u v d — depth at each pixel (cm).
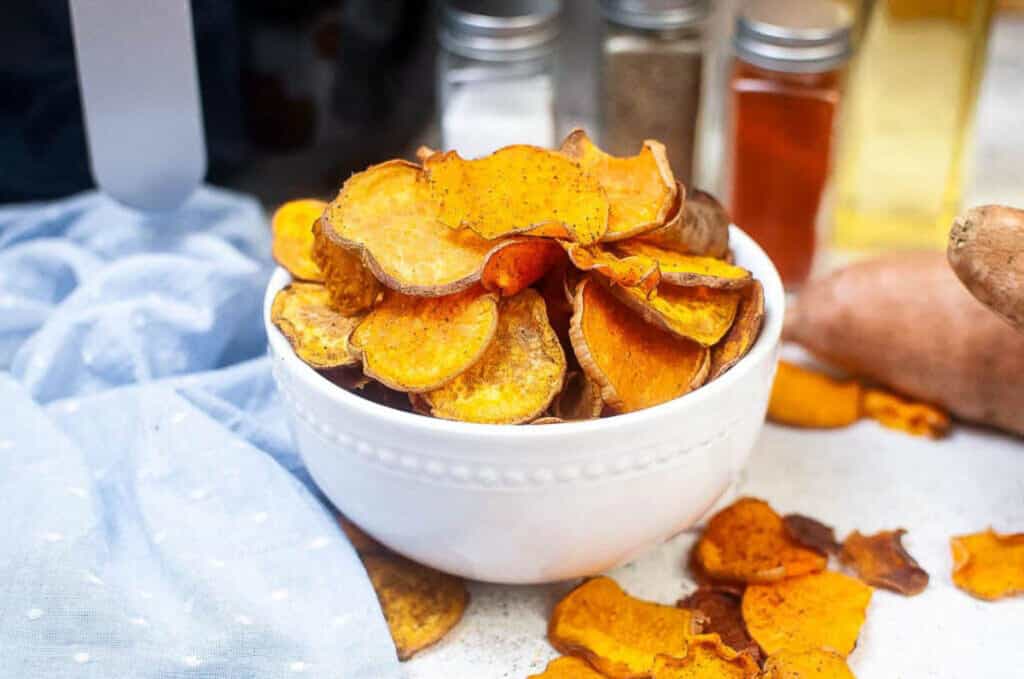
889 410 66
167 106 66
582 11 83
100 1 64
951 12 73
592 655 56
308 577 56
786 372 66
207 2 69
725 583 59
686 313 55
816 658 55
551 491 53
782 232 74
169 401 61
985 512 62
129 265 67
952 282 64
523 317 55
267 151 73
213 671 54
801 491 63
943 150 76
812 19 72
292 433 57
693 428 54
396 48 74
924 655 57
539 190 55
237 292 65
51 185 73
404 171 56
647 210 56
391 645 55
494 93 77
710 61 84
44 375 64
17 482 58
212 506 58
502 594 59
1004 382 63
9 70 69
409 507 55
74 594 55
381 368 54
